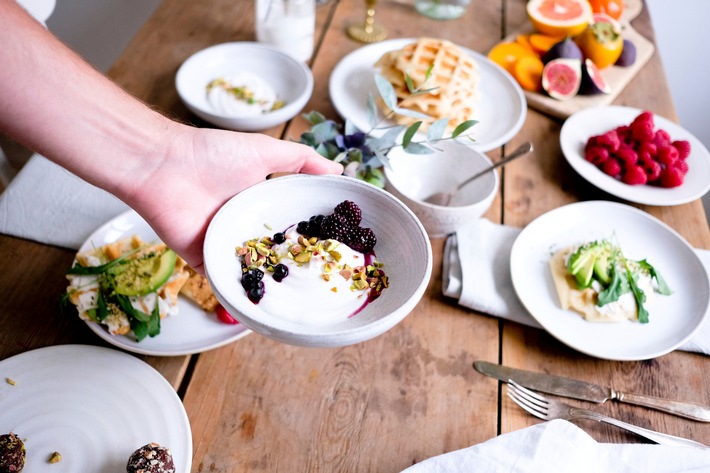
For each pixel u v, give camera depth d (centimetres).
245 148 65
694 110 161
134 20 168
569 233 80
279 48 100
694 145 93
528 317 72
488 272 76
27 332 67
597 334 71
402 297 58
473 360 69
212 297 69
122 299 66
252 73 97
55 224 76
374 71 99
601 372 69
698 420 66
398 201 63
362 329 53
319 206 65
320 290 60
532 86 101
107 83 61
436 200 81
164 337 67
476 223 80
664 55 158
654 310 74
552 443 60
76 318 68
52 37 58
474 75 94
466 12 119
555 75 100
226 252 61
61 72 57
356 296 60
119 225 75
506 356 70
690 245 79
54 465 58
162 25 107
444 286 75
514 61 105
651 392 68
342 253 62
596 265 73
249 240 63
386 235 64
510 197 86
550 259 77
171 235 64
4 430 60
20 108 56
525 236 78
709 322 73
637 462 60
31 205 78
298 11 98
